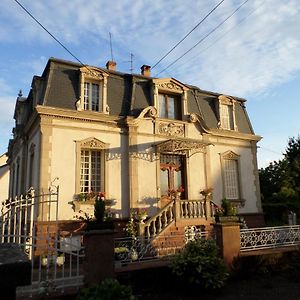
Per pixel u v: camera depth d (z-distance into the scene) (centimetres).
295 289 870
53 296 692
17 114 1927
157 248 1123
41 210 1241
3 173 2947
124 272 834
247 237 1079
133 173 1459
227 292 850
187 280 834
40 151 1305
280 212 2209
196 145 1598
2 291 185
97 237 773
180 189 1552
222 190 1719
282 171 2955
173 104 1689
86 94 1471
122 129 1498
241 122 1898
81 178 1398
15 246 232
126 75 1617
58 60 1442
